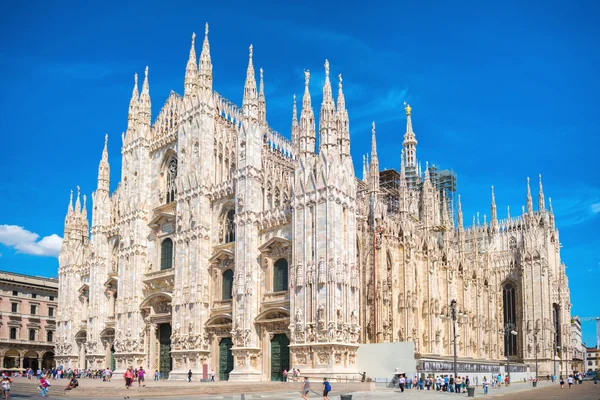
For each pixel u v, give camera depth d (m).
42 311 119.06
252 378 63.62
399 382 58.16
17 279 115.94
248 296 65.62
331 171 61.41
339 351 58.06
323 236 60.31
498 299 115.81
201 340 70.25
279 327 64.12
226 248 71.50
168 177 83.38
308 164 63.44
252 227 67.56
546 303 111.25
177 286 73.94
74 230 98.12
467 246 118.06
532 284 112.50
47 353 119.44
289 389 57.38
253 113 71.31
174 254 76.56
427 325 84.75
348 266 61.16
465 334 98.12
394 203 100.31
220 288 71.56
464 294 100.12
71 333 93.62
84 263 95.94
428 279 86.19
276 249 66.12
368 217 74.12
